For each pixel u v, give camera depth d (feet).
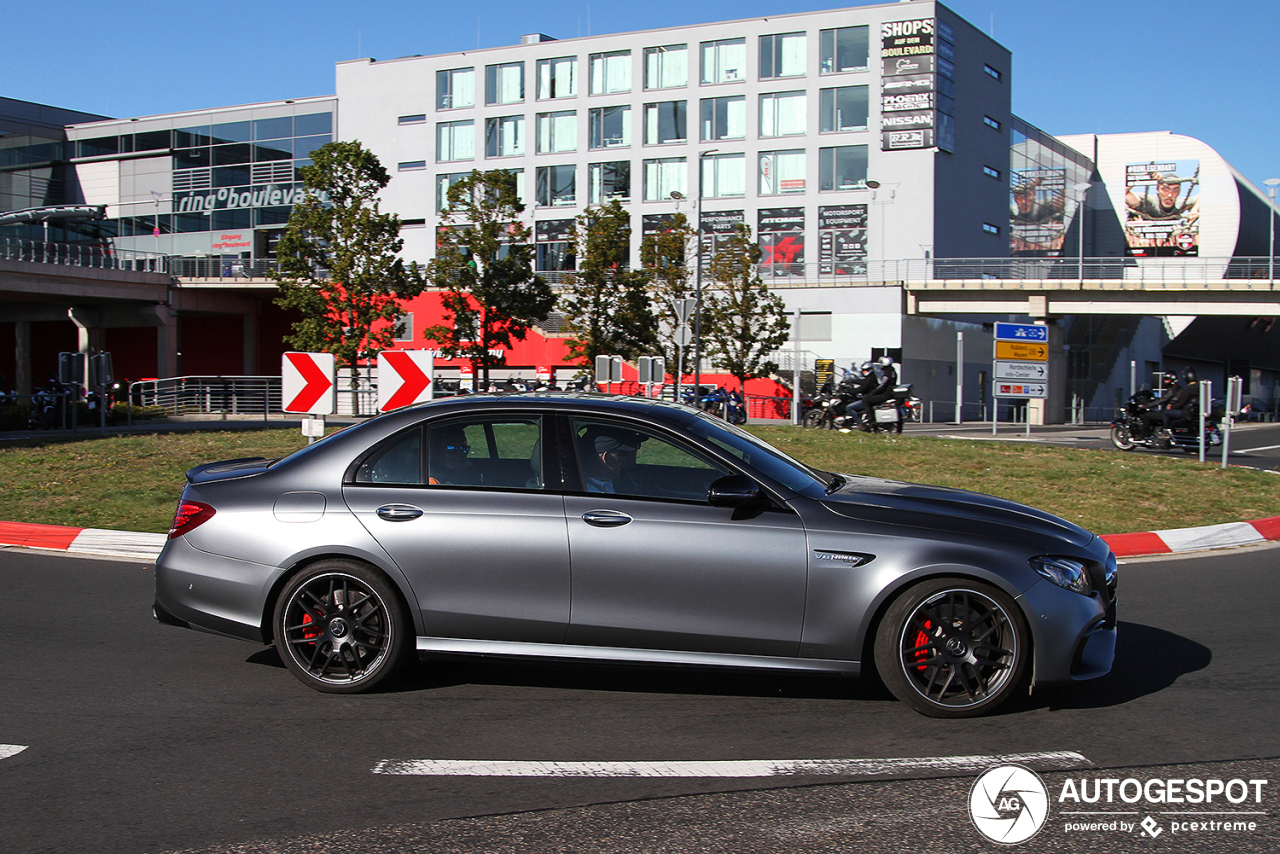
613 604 16.03
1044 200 201.77
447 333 126.21
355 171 120.06
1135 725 15.23
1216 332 224.94
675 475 16.46
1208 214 232.53
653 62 170.30
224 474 17.99
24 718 15.51
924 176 156.46
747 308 135.95
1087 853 11.00
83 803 12.28
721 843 11.14
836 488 17.31
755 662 15.88
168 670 18.16
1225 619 22.26
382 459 17.10
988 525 15.89
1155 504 37.73
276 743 14.42
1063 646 15.35
